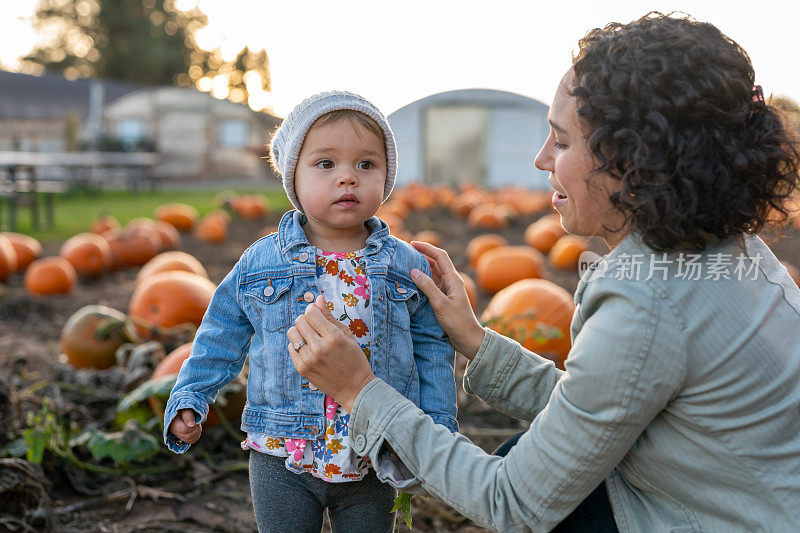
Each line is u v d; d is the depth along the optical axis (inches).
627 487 68.9
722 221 62.0
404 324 81.8
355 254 82.0
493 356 82.2
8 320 265.0
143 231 391.9
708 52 61.1
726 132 60.3
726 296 61.6
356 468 77.6
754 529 61.5
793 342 64.3
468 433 153.6
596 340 61.8
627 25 66.0
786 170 62.9
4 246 335.6
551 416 64.7
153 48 1952.5
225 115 1326.3
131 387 161.0
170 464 141.2
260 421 79.8
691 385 60.9
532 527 66.7
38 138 1309.1
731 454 61.2
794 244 446.6
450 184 977.5
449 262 85.4
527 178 979.9
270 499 79.7
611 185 64.7
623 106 61.4
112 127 1304.1
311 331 72.0
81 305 291.6
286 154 80.8
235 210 663.1
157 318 201.2
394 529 90.6
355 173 79.3
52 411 156.3
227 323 83.3
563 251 366.3
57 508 124.4
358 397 71.4
